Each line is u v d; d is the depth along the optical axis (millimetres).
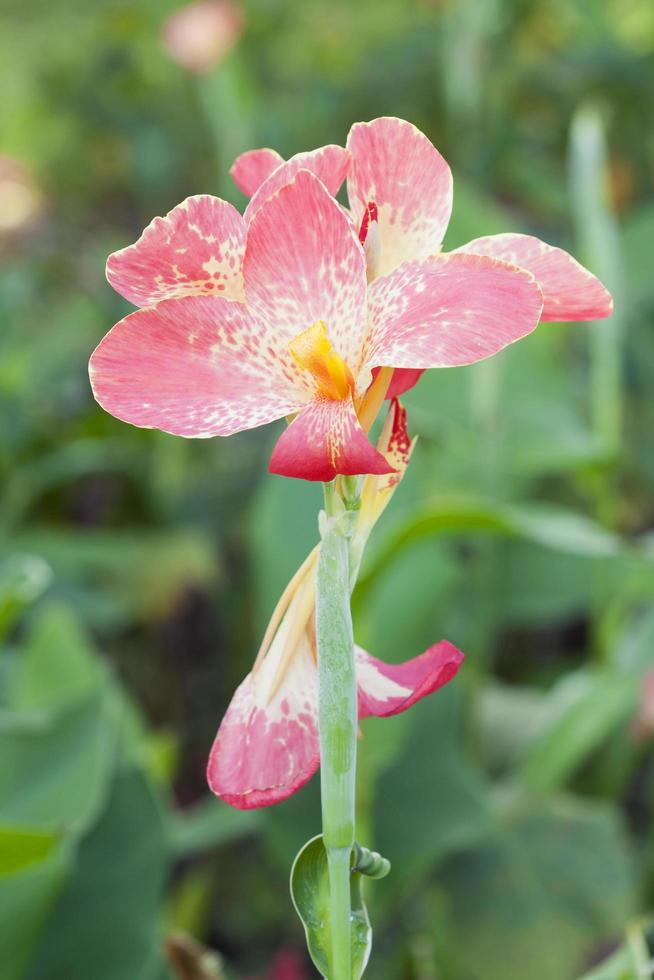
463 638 1849
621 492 2297
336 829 789
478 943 1431
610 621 1687
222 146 2848
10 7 3617
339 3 3590
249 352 784
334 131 3205
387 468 763
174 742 1616
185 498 2516
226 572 2406
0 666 1771
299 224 773
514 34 3186
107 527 2477
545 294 797
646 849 1801
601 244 1615
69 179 3736
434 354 767
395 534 1198
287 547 1564
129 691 2332
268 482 1835
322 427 774
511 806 1559
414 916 1710
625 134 3037
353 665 786
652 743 1876
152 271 789
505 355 1860
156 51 3545
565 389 1866
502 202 3287
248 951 1857
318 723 789
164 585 2123
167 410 780
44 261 3119
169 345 779
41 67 3578
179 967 964
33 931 1152
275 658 804
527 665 2346
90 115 3617
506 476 1882
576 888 1466
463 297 768
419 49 3148
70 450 2389
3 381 2357
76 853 1301
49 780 1195
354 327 780
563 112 3078
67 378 2707
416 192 802
